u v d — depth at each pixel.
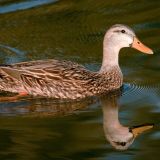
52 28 20.86
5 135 14.29
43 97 16.78
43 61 17.34
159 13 21.59
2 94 16.88
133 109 15.67
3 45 19.67
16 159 13.16
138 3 22.56
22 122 15.05
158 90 16.62
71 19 21.47
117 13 21.80
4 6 22.39
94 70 18.22
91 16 21.62
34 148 13.61
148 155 13.31
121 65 18.33
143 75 17.61
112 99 16.66
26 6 22.39
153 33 20.16
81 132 14.44
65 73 17.08
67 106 16.23
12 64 17.34
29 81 16.89
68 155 13.34
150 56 18.73
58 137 14.18
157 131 14.45
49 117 15.38
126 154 13.40
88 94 16.92
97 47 19.59
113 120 15.11
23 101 16.52
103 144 13.87
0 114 15.59
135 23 20.94
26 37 20.23
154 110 15.49
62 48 19.53
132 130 14.55
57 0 22.81
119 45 17.42
